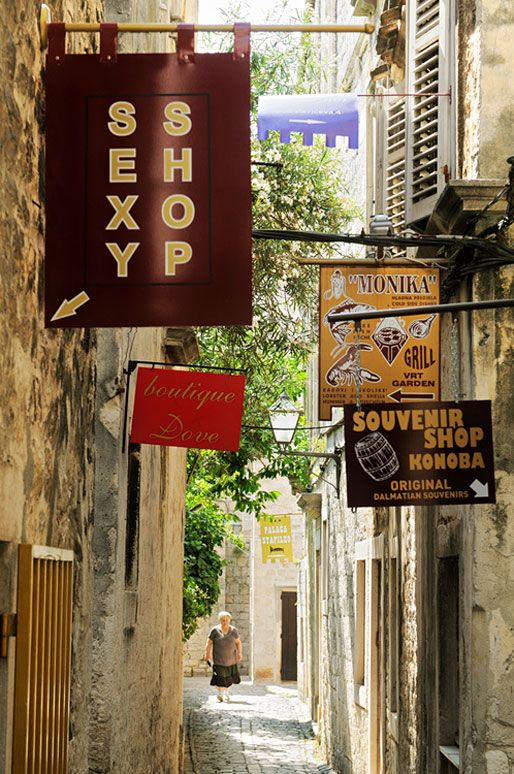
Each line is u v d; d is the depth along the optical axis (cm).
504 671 705
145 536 860
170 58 450
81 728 537
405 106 853
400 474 670
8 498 392
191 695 2662
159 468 984
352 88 1516
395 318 764
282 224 1418
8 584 396
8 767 391
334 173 1459
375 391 760
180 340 1065
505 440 718
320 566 1917
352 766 1368
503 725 703
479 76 743
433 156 827
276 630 3025
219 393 706
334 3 1783
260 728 2041
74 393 516
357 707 1330
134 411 699
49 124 444
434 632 850
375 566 1239
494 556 711
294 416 1494
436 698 838
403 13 942
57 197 442
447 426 672
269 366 1576
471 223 727
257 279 1392
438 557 842
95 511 672
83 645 541
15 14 401
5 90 386
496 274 729
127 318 439
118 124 446
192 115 448
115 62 449
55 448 473
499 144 739
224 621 2494
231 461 1700
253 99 1484
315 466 1947
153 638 952
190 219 444
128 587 789
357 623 1350
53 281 438
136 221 443
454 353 679
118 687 685
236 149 447
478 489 669
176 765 1291
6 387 389
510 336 724
